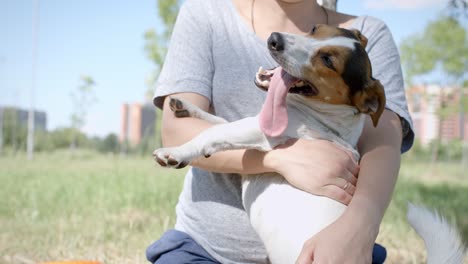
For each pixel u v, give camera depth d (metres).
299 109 1.29
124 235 2.10
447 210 3.21
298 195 1.25
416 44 8.58
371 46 1.44
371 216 1.20
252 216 1.30
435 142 8.84
